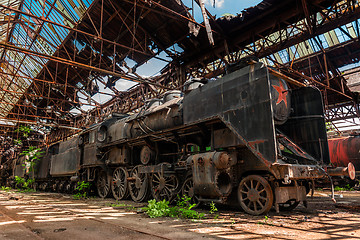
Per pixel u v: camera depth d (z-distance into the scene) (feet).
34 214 18.98
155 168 26.40
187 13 38.52
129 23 43.91
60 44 51.78
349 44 48.73
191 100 23.95
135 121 31.58
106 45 51.08
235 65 21.89
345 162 49.90
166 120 26.71
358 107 65.46
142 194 28.19
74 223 15.26
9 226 14.32
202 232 12.78
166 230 13.26
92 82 63.67
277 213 19.38
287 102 21.59
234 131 19.44
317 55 51.98
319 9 34.86
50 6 42.70
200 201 21.35
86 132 40.47
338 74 56.85
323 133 21.89
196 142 25.72
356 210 20.75
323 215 18.28
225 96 20.80
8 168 90.53
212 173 19.80
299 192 20.08
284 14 36.86
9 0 44.27
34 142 106.32
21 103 85.46
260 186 20.18
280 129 24.49
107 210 21.79
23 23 45.50
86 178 39.81
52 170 53.01
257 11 37.17
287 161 19.20
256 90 18.57
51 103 83.56
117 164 34.40
